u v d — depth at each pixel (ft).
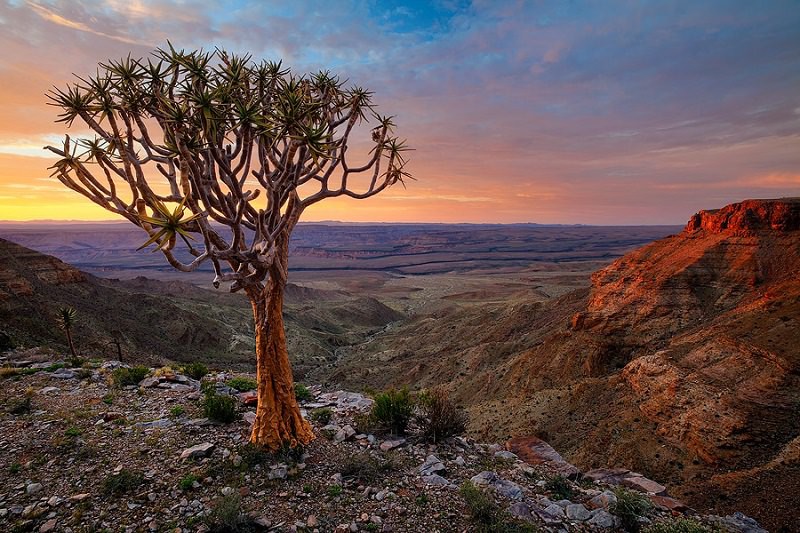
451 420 38.99
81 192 25.44
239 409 42.01
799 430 84.94
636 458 96.27
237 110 27.81
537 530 25.03
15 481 27.84
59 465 29.91
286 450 32.19
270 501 26.81
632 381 120.57
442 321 377.09
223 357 271.69
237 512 24.18
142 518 24.56
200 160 27.99
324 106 35.22
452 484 30.25
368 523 25.25
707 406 96.48
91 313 213.66
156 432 35.65
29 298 173.06
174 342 261.03
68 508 25.12
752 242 167.63
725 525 29.35
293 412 34.06
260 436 32.71
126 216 26.37
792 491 65.36
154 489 27.40
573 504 29.12
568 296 273.95
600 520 27.37
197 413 41.34
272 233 30.78
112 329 198.80
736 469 83.05
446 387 195.11
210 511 24.93
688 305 164.14
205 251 26.40
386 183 37.68
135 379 52.95
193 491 27.50
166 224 23.20
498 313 318.04
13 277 175.22
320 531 24.29
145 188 25.59
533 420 126.21
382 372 243.60
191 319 293.23
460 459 34.53
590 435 109.50
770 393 92.68
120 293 286.87
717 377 103.50
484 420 136.77
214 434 35.68
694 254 179.22
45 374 53.57
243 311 407.85
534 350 177.88
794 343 100.07
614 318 171.63
